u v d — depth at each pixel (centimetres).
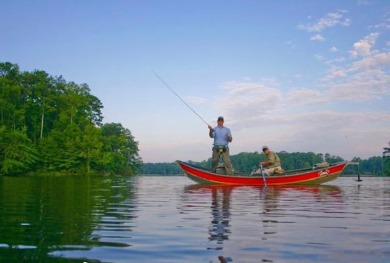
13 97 5812
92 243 405
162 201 928
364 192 1316
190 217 619
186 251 370
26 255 349
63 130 6041
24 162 5191
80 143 5884
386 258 343
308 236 448
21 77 6094
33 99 6072
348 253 362
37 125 6106
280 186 1709
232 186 1711
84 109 6794
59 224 535
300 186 1719
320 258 344
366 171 10400
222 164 1923
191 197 1066
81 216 625
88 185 1950
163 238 434
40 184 2062
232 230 491
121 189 1529
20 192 1291
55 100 6303
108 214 652
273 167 1833
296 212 695
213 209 743
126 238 434
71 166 5869
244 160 9469
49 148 5681
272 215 648
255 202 905
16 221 561
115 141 7600
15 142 5128
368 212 698
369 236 448
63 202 886
